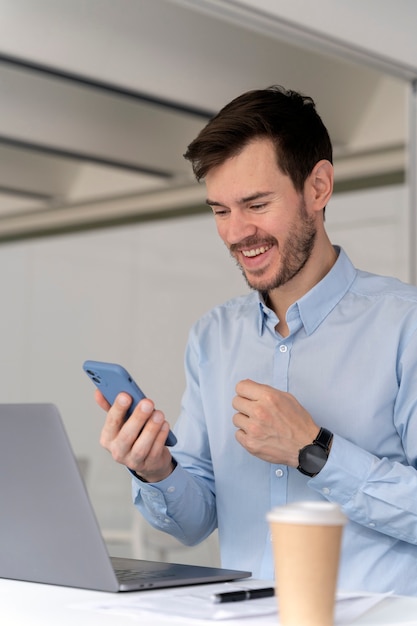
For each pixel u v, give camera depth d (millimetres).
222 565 1817
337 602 1207
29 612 1133
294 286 1799
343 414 1727
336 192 4086
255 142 1646
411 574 1640
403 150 3822
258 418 1520
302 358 1787
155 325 3916
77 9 3383
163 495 1658
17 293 3578
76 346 3713
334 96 3797
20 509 1358
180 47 3574
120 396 1428
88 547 1282
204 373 1906
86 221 3738
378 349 1736
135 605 1162
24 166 3584
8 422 1320
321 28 3189
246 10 3012
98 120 3701
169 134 3859
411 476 1526
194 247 4020
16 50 3338
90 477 3721
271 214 1655
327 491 1544
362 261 4043
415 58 3516
